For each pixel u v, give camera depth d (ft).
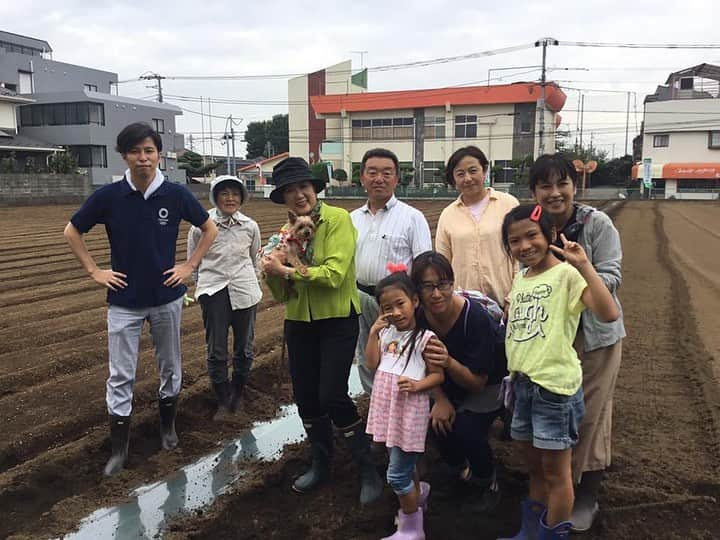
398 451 10.46
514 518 11.64
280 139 296.92
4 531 11.46
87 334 25.03
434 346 10.52
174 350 14.32
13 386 18.76
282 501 12.66
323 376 12.15
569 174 10.79
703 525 11.26
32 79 156.66
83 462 14.06
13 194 98.58
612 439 14.94
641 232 66.59
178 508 12.19
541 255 9.70
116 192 13.03
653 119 155.33
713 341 23.58
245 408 17.52
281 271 11.56
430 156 163.43
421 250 13.82
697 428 15.55
